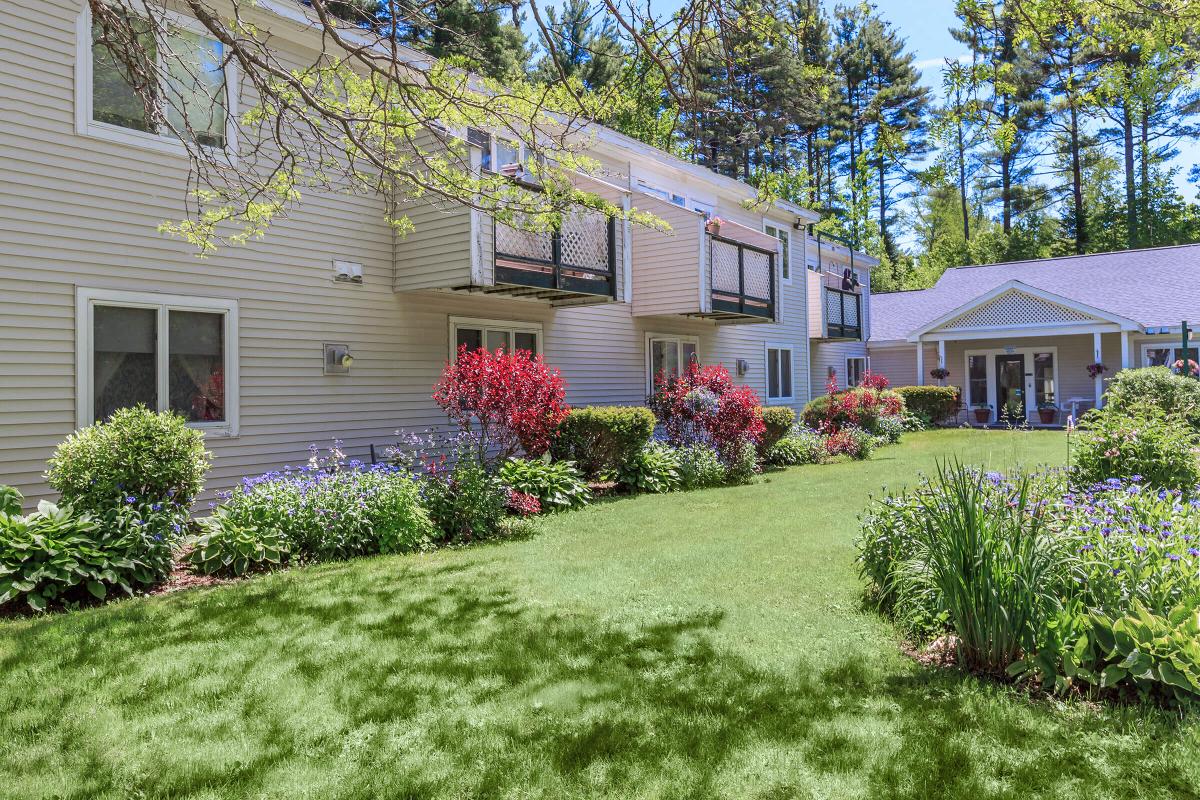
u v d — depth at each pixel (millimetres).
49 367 7023
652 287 14086
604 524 8188
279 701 3650
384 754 3135
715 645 4344
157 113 5309
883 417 18250
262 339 8633
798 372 20531
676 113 5043
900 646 4301
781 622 4734
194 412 8086
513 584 5742
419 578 5965
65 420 7129
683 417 12391
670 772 2965
